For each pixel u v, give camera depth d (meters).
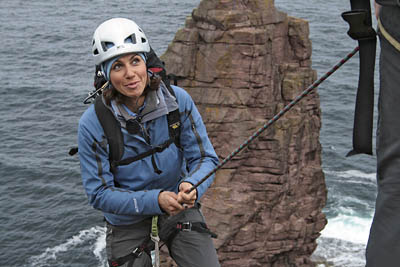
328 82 90.38
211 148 3.68
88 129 3.46
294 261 35.81
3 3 187.50
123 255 3.68
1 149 63.38
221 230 31.83
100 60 3.28
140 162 3.52
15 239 46.16
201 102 31.88
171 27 145.62
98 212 50.66
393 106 1.61
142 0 198.50
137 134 3.46
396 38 1.60
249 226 32.78
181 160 3.71
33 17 162.00
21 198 53.00
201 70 31.69
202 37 31.55
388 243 1.62
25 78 94.19
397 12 1.59
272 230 33.34
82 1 193.62
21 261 43.62
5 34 133.75
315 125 34.72
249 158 32.62
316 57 111.00
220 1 31.20
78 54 115.31
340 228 49.59
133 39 3.25
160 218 3.63
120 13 170.75
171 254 3.65
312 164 35.06
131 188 3.56
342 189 56.41
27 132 69.00
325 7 182.75
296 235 33.97
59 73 99.50
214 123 31.77
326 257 45.00
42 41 127.56
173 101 3.52
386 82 1.63
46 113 76.56
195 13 31.98
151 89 3.45
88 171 3.50
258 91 31.52
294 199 34.31
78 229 48.03
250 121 31.62
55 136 68.25
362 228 49.66
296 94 32.56
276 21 31.97
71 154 3.63
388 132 1.63
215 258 3.59
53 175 57.66
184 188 3.41
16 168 58.56
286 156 32.59
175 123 3.55
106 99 3.41
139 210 3.40
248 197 32.22
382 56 1.65
